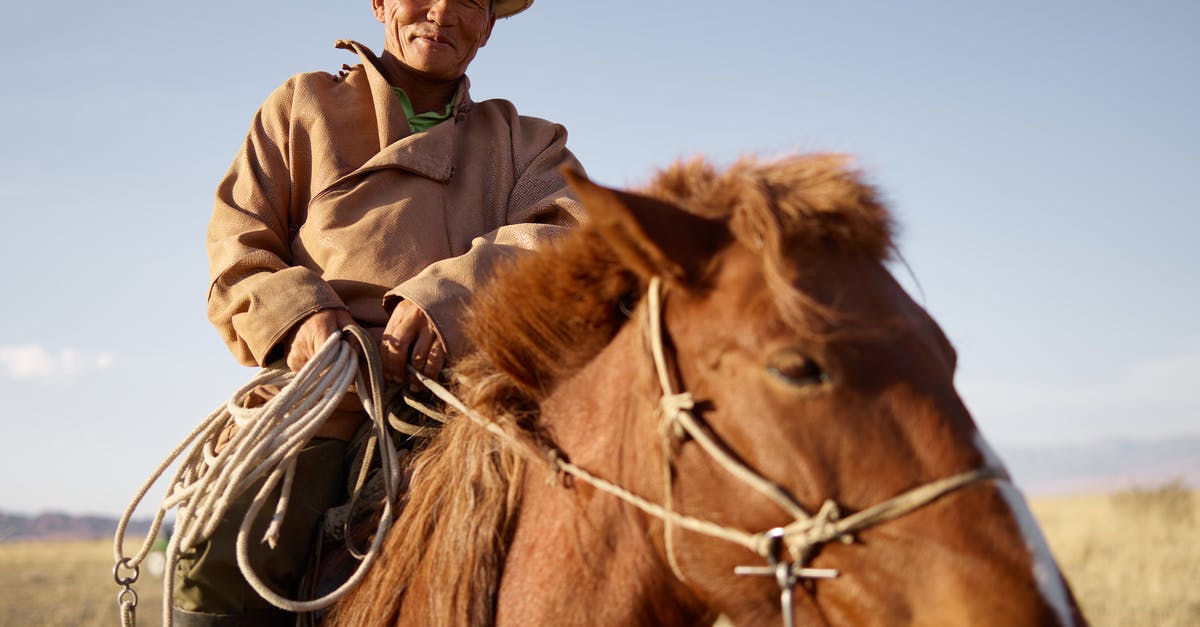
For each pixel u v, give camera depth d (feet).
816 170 6.86
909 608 5.85
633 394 7.20
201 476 9.75
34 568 99.25
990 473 5.98
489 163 12.24
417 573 8.07
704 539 6.57
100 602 61.82
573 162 12.67
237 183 11.31
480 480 7.99
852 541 6.02
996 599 5.65
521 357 8.00
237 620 9.14
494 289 8.36
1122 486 89.76
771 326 6.34
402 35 12.46
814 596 6.20
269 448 8.83
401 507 8.73
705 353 6.61
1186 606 40.06
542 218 11.64
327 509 9.51
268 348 9.64
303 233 11.05
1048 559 5.82
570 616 7.18
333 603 8.68
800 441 6.17
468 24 12.46
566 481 7.52
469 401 8.29
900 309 6.47
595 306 7.57
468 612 7.63
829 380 6.17
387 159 11.14
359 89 11.95
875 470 6.03
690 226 6.72
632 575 7.05
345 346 9.34
